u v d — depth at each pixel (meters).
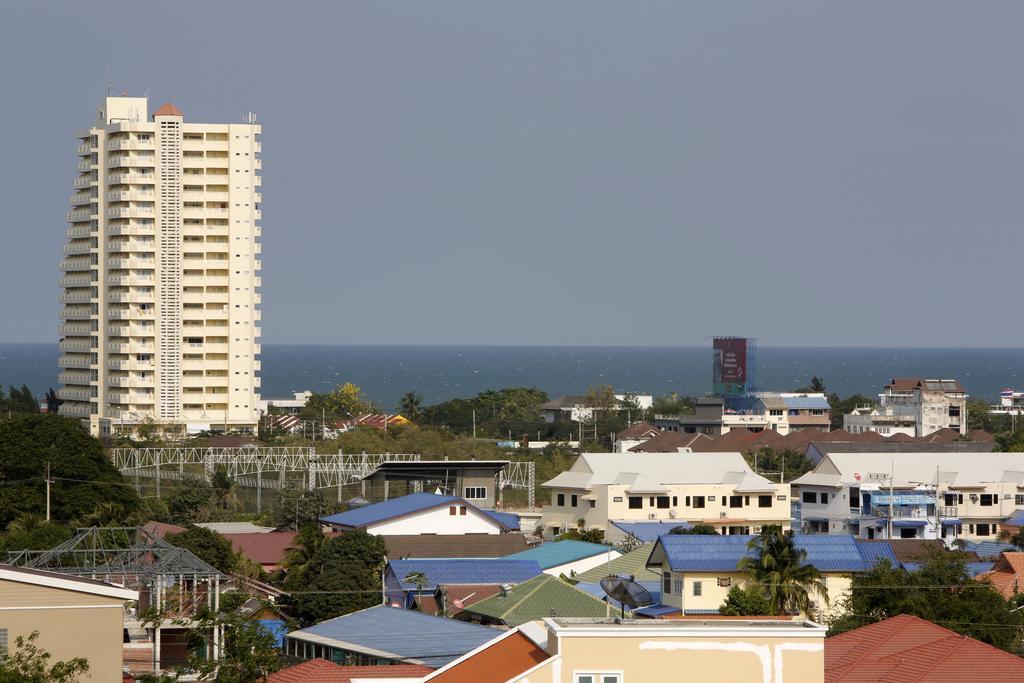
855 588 129.00
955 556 139.00
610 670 69.00
